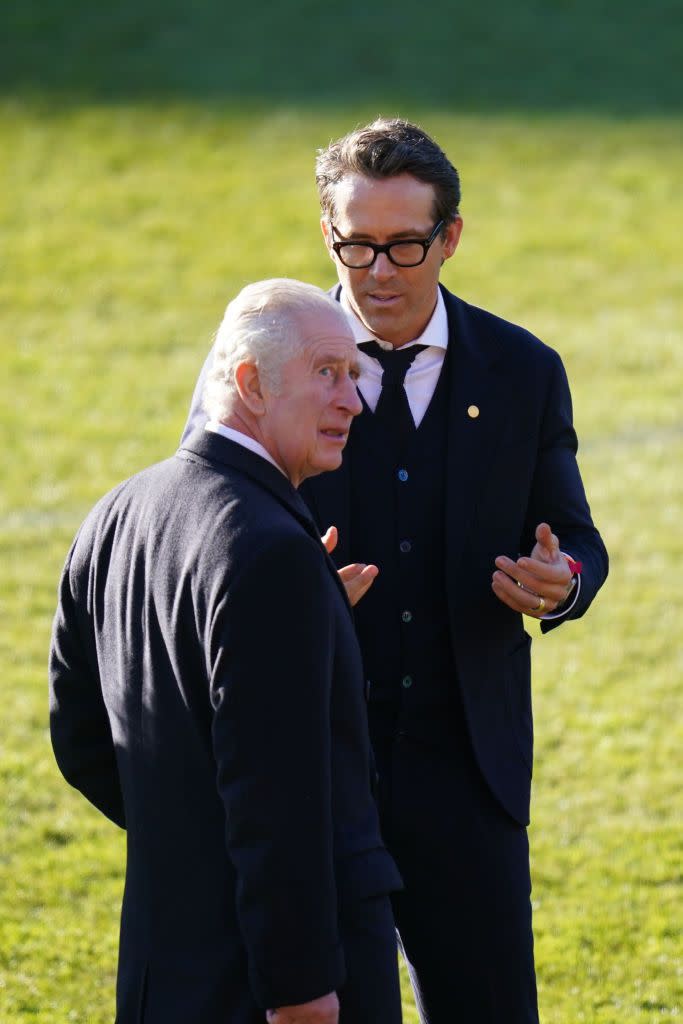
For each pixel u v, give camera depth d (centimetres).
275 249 4059
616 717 1905
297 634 721
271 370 767
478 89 5225
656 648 2119
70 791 1695
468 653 951
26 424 3027
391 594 958
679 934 1387
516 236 4181
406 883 962
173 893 778
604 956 1346
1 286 3816
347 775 778
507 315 3678
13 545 2472
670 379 3281
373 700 961
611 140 4838
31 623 2192
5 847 1559
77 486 2736
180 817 772
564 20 5812
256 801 714
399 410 959
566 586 909
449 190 917
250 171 4538
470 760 966
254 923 718
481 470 957
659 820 1634
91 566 830
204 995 757
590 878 1501
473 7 5916
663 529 2544
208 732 754
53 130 4794
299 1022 723
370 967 762
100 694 872
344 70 5338
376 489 959
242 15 5759
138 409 3122
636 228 4250
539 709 1930
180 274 3919
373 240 908
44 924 1405
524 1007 967
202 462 781
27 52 5406
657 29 5750
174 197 4375
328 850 726
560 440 1002
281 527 732
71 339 3522
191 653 746
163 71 5281
